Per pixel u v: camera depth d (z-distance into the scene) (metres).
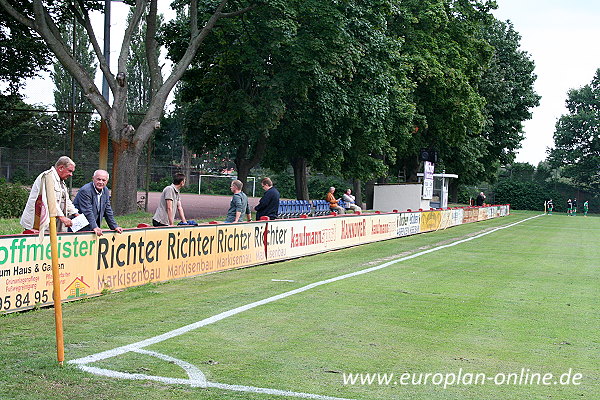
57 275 5.62
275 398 4.92
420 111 43.09
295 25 27.83
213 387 5.14
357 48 30.14
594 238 28.22
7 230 15.97
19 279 7.76
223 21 27.69
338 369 5.84
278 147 36.50
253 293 9.89
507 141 58.12
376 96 33.12
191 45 24.66
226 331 7.21
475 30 47.44
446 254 18.06
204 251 11.82
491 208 50.00
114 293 9.40
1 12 26.75
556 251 20.56
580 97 94.62
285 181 71.44
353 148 38.06
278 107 28.34
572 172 90.31
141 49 68.19
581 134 91.00
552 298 10.54
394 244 21.16
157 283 10.45
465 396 5.22
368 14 32.16
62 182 8.67
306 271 13.05
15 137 46.88
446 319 8.36
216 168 80.69
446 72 42.84
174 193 12.01
